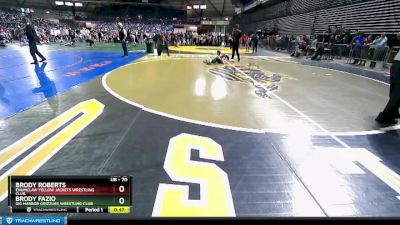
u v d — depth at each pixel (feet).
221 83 28.78
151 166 10.82
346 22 65.26
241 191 9.36
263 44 104.12
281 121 16.62
